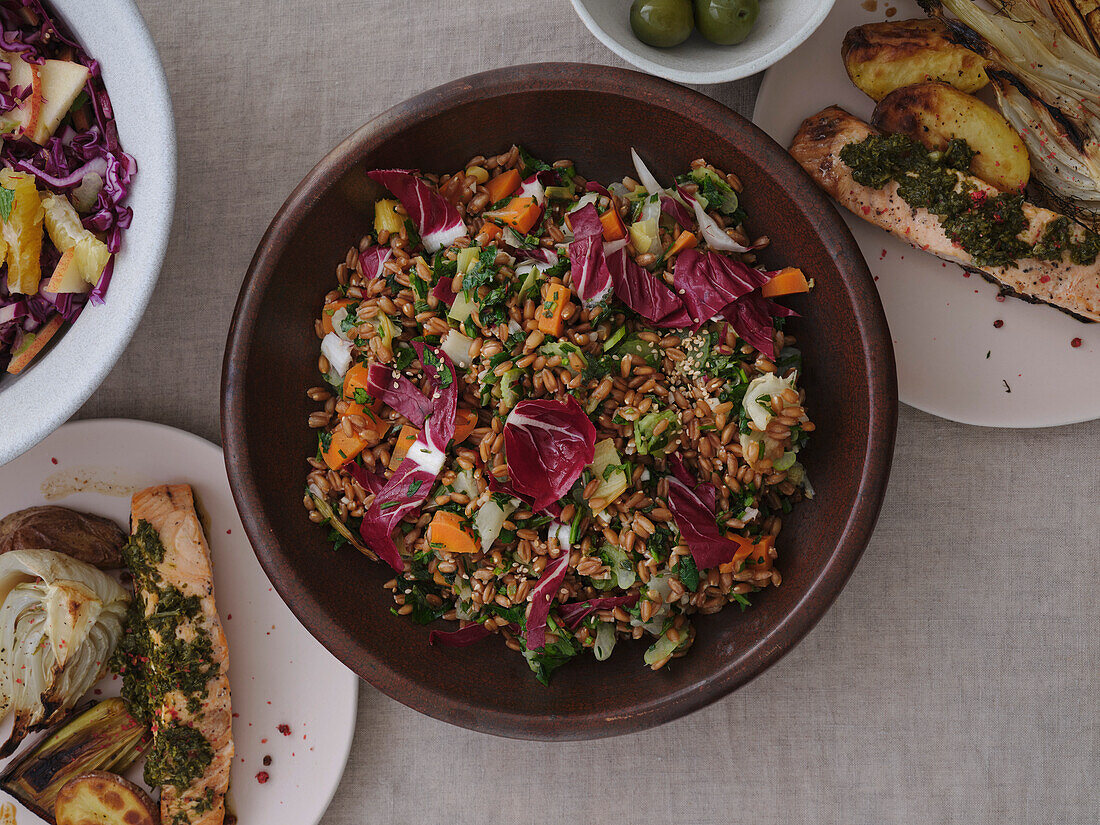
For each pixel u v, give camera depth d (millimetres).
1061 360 669
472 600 646
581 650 656
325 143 702
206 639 674
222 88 704
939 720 706
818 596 605
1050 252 627
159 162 599
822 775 708
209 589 677
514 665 656
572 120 636
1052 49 641
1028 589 702
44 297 616
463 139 641
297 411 652
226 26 704
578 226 638
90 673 692
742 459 631
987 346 673
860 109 667
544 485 620
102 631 694
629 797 714
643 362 635
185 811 678
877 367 602
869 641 707
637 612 635
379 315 642
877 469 602
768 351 632
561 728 614
